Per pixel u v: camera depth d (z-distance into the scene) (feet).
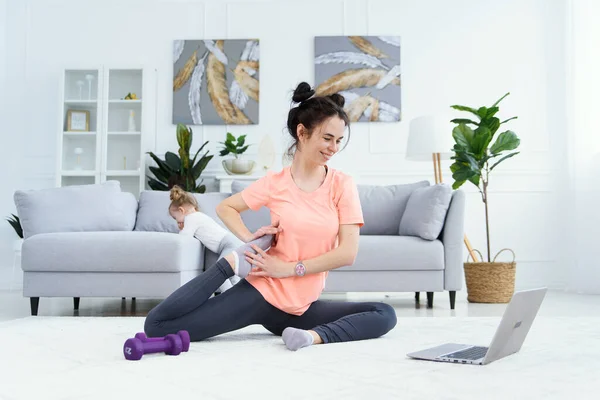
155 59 17.01
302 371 4.39
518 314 4.79
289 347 5.42
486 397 3.58
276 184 6.08
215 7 17.12
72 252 9.73
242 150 15.79
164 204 12.85
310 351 5.30
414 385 3.91
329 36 16.89
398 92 16.81
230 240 10.93
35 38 17.07
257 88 16.83
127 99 16.38
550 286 16.39
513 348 5.12
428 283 11.10
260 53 16.97
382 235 12.59
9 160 16.87
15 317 9.81
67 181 16.25
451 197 11.37
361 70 16.84
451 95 16.85
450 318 8.23
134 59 17.02
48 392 3.78
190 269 10.41
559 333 6.56
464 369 4.45
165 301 5.78
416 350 5.35
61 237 9.84
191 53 16.90
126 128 16.46
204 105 16.80
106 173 16.01
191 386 3.91
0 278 16.72
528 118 16.74
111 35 17.07
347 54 16.88
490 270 12.30
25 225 11.03
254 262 5.77
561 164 16.58
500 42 16.90
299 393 3.69
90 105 16.42
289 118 6.00
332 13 17.06
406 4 17.04
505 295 12.28
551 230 16.51
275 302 5.90
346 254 5.82
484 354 4.94
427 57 16.93
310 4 17.06
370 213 12.70
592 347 5.53
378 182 16.70
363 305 6.28
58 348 5.67
